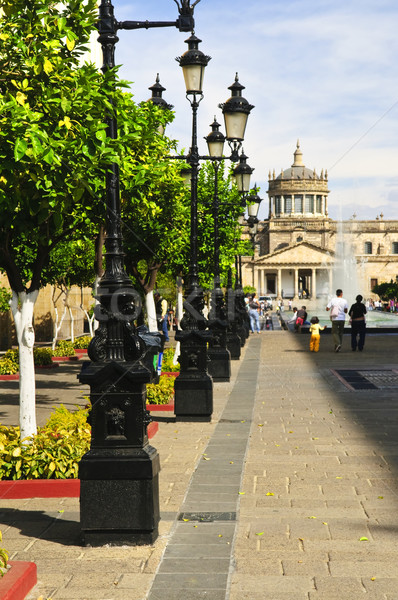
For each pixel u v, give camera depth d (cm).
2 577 458
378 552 542
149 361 1330
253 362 2153
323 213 15362
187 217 1752
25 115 623
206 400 1136
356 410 1211
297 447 922
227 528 603
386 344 2797
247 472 796
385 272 14188
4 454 747
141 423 570
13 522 636
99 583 491
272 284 14775
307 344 2877
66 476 738
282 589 477
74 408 1312
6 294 2528
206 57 1217
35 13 741
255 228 3209
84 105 699
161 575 504
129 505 563
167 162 1379
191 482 755
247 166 1853
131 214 1370
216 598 464
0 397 1548
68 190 692
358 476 768
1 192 670
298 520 623
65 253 2241
